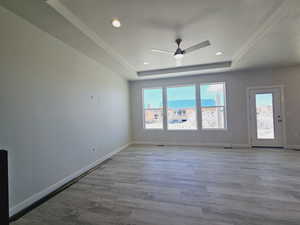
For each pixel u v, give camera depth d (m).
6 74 1.83
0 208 1.47
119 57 3.77
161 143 5.60
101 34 2.71
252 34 2.84
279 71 4.52
